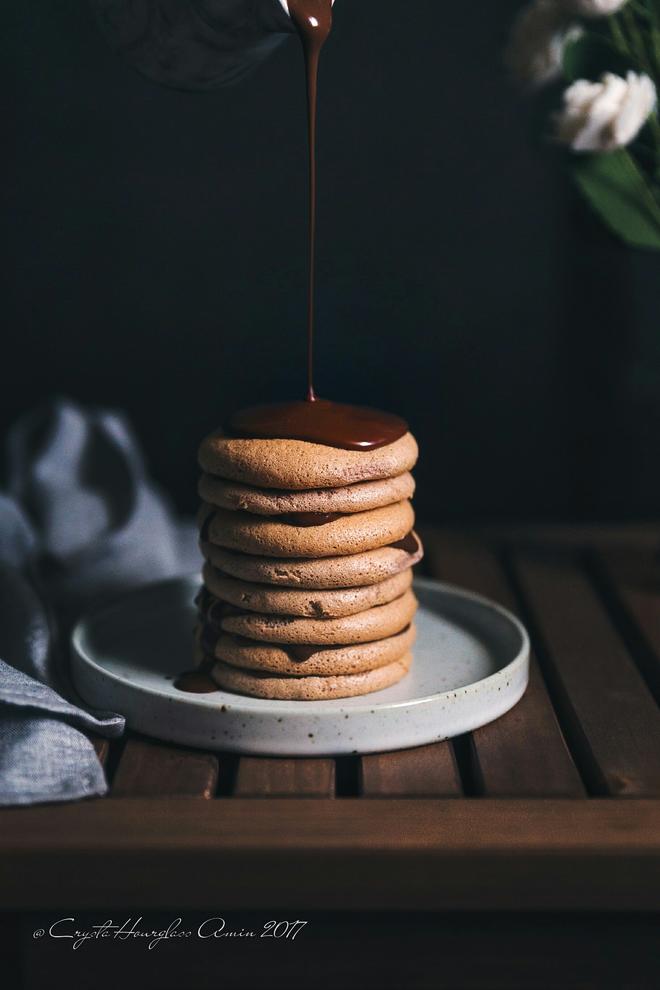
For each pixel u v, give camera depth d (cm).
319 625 80
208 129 123
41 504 110
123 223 124
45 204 124
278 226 124
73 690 86
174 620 92
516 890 72
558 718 87
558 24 96
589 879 72
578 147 92
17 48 121
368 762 78
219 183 124
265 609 80
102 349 127
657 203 99
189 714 79
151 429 129
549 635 94
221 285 126
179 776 77
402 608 83
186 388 128
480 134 122
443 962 74
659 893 72
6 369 127
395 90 122
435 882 72
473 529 114
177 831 73
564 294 125
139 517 106
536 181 123
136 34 82
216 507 82
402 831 73
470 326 126
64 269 125
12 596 90
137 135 123
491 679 81
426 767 78
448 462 129
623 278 124
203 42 81
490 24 120
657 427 127
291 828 73
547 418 128
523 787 76
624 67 96
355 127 122
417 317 126
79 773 76
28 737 77
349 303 126
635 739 81
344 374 127
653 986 74
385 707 78
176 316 126
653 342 125
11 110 122
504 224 124
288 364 127
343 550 79
